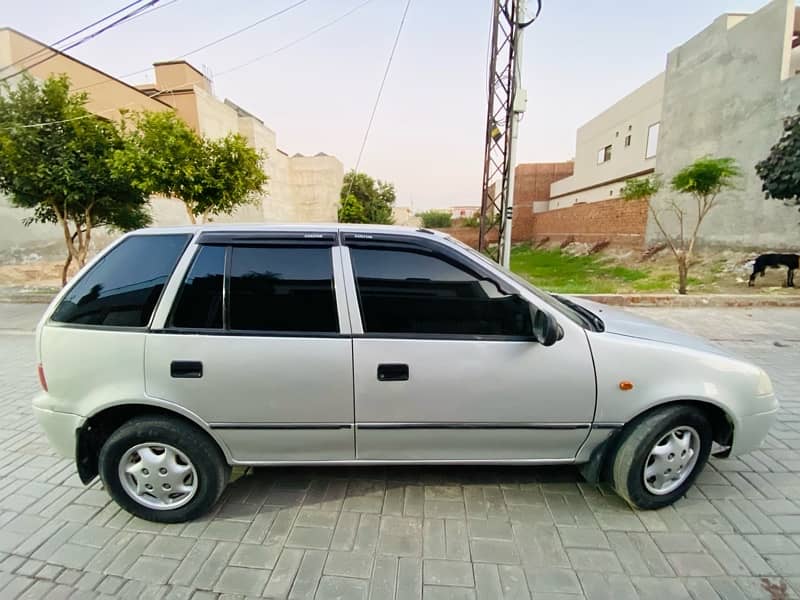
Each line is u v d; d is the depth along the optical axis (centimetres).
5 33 1175
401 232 216
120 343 201
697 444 217
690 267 1155
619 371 204
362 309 204
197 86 2019
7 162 743
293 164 3519
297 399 201
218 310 203
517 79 734
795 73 1071
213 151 922
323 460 215
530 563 186
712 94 1234
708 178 862
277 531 207
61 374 206
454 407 204
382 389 201
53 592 174
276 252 209
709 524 210
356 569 183
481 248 934
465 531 206
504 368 202
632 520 213
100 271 213
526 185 3259
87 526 214
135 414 213
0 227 1182
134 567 186
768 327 617
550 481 246
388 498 232
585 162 2559
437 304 206
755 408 218
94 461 220
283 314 203
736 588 172
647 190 1082
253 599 169
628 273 1222
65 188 788
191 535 206
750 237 1098
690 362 210
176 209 1798
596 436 212
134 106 1675
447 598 169
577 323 213
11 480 258
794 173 781
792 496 231
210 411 201
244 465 215
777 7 1021
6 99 837
